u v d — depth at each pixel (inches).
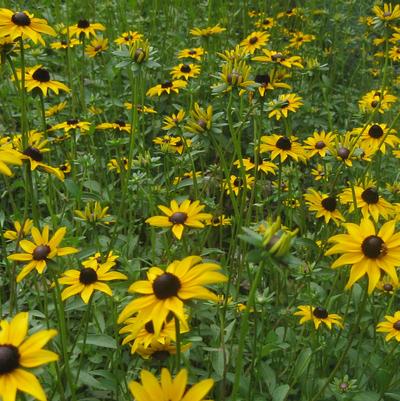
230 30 74.2
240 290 41.1
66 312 33.4
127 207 44.3
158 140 46.1
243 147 57.2
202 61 58.9
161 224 28.7
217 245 45.7
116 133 51.2
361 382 32.7
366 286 26.0
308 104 60.6
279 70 51.6
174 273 21.9
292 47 73.4
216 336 29.2
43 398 18.8
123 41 59.3
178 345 22.3
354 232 24.8
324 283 38.3
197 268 21.8
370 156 40.8
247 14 76.3
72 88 48.9
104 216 33.8
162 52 66.0
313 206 34.9
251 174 45.5
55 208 41.7
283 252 20.0
